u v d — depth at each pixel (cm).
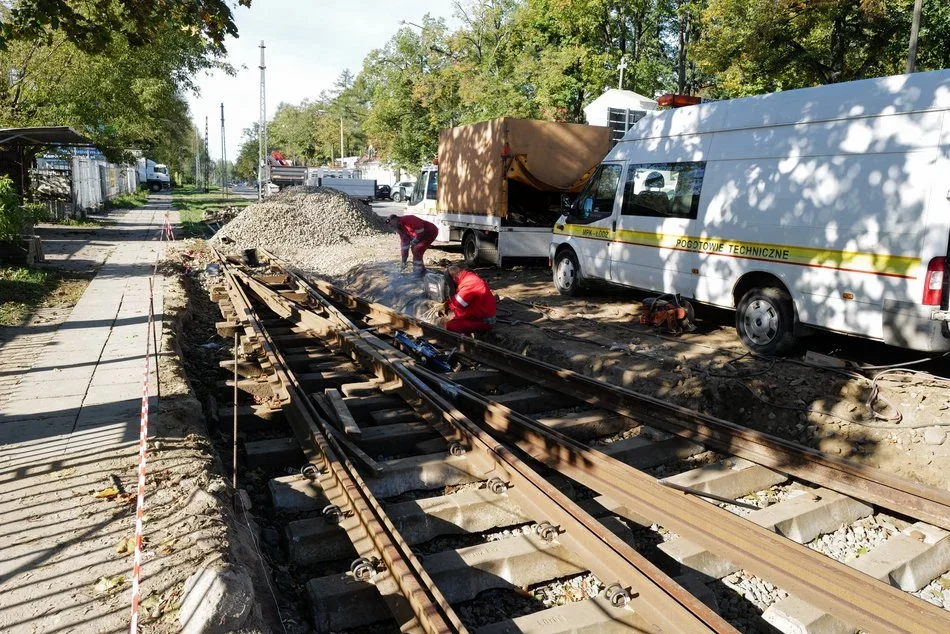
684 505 451
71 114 2547
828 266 701
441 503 462
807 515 482
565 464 534
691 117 903
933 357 657
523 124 1451
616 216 1043
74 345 804
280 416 622
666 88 3844
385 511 448
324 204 2278
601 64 3069
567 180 1494
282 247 2042
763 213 777
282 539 438
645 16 3462
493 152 1486
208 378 741
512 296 1220
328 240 2106
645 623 347
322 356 819
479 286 918
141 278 1308
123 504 419
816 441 627
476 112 3331
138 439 519
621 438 624
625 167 1030
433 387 688
